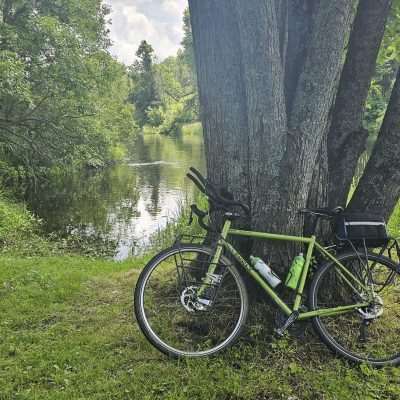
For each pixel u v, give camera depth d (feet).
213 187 10.37
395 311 11.38
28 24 47.96
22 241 31.65
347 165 11.35
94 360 9.74
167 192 58.03
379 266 10.52
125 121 82.02
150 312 11.60
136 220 42.78
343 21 9.59
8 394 8.59
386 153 11.09
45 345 10.50
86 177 71.00
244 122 10.46
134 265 19.06
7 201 45.01
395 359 9.83
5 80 40.14
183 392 8.51
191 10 10.64
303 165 10.02
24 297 13.76
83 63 51.03
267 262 10.50
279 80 9.86
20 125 52.11
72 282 15.15
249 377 8.91
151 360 9.71
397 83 11.02
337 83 10.47
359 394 8.60
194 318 10.82
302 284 9.93
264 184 10.25
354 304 10.41
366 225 10.20
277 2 10.39
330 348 9.84
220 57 10.25
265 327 10.32
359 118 11.34
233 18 9.96
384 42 15.53
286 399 8.43
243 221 10.70
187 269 11.25
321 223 10.89
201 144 139.03
